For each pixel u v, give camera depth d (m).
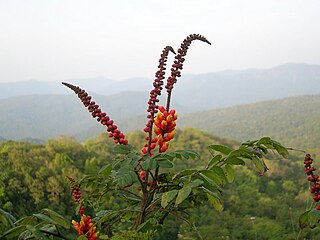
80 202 3.33
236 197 36.22
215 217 26.42
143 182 2.99
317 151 57.84
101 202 3.58
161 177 3.01
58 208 19.95
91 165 30.58
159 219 3.17
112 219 3.32
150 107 3.04
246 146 3.03
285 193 41.50
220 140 60.91
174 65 3.06
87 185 3.23
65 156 30.92
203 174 2.79
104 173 2.81
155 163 2.63
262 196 38.72
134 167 2.66
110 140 43.25
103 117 3.04
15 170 24.58
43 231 2.51
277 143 2.94
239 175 42.22
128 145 2.95
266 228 26.94
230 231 26.28
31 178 22.89
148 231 2.79
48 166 27.95
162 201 2.50
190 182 2.66
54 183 21.61
